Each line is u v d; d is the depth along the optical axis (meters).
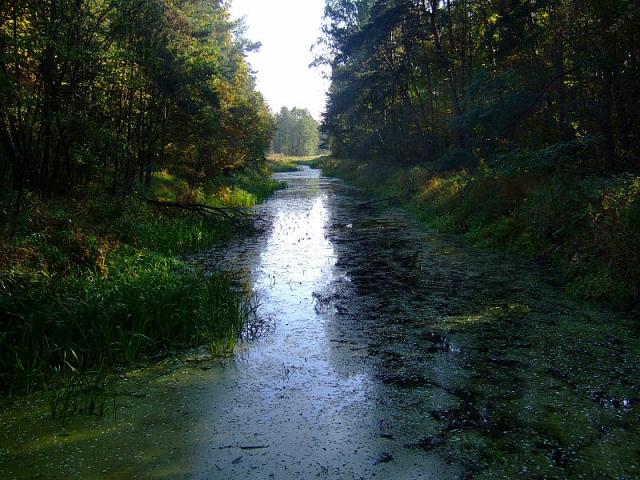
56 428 4.00
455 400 4.33
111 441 3.79
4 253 6.38
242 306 7.00
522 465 3.38
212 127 16.41
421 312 6.77
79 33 9.45
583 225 8.60
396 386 4.64
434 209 15.51
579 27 11.68
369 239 12.62
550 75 13.25
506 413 4.07
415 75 27.53
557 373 4.77
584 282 7.23
